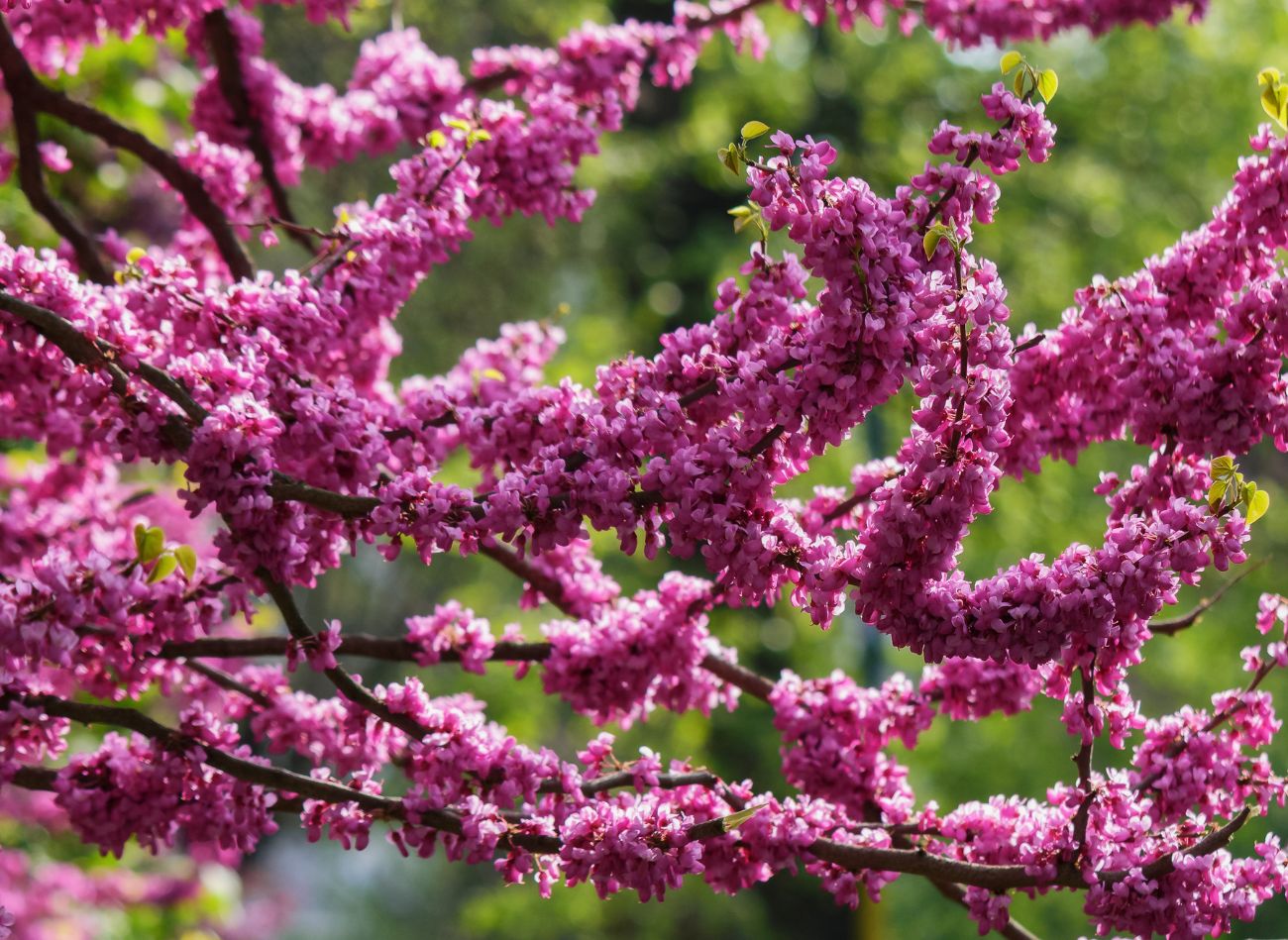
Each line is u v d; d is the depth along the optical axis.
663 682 4.54
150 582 3.45
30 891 9.30
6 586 3.30
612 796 4.16
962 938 16.92
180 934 10.04
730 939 17.75
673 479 3.29
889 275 3.07
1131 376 3.77
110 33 5.72
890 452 15.80
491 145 4.71
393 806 3.81
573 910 16.27
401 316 15.31
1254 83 16.56
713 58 16.80
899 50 16.50
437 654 4.52
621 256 18.45
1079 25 5.85
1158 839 3.77
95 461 5.45
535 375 5.35
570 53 5.76
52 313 3.52
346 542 3.89
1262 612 4.07
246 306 3.86
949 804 16.22
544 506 3.32
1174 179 17.11
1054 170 16.16
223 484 3.37
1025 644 3.28
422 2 13.45
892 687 4.49
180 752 3.91
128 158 8.08
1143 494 3.82
